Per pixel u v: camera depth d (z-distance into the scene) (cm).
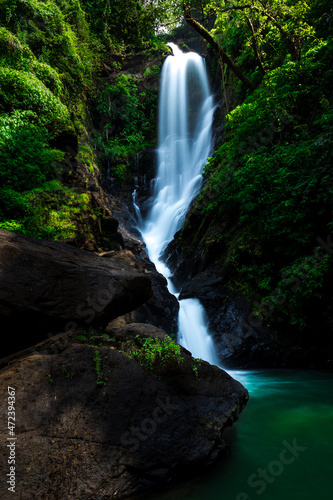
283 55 1163
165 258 1396
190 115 2156
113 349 383
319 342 770
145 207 1838
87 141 1498
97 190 1243
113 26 2122
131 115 2095
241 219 934
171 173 1955
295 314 772
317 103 921
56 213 866
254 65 1426
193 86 2220
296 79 945
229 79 1656
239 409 400
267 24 1131
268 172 829
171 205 1772
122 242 1191
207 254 1059
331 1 1053
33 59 1168
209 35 1144
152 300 845
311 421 457
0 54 1077
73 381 347
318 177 725
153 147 2070
